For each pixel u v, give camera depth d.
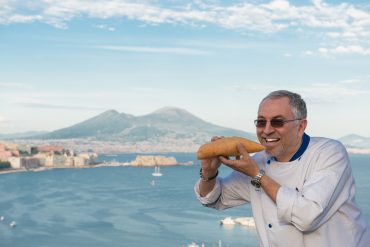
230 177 4.24
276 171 3.85
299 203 3.42
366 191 135.12
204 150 3.71
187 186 165.50
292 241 3.59
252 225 87.88
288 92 3.76
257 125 3.79
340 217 3.69
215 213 103.94
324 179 3.54
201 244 73.25
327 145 3.75
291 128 3.69
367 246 3.82
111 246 71.25
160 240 75.56
